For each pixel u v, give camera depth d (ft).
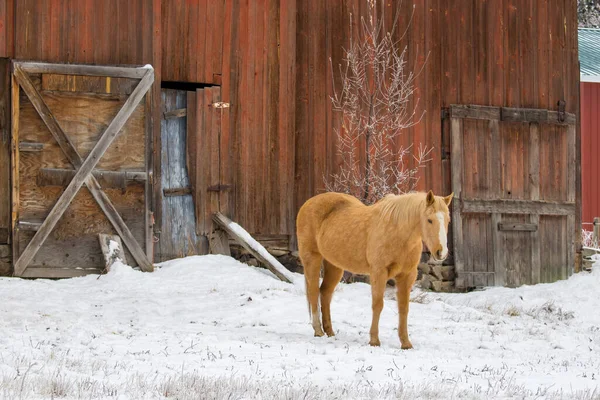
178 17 57.88
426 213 31.37
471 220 65.21
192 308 43.65
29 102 52.95
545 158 68.39
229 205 58.65
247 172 59.16
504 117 66.59
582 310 53.98
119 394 20.49
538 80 68.49
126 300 45.32
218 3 58.90
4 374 22.58
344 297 50.62
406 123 63.57
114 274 51.65
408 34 64.18
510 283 66.23
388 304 48.96
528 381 27.20
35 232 52.60
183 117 58.75
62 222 53.21
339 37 61.98
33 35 54.13
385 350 32.68
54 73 53.36
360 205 36.27
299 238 37.63
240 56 59.36
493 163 66.18
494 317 47.32
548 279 67.82
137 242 54.60
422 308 48.44
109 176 54.24
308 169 60.70
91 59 55.36
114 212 53.93
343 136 61.67
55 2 54.65
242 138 59.11
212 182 58.29
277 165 59.88
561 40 69.51
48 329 34.42
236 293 47.88
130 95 54.65
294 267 60.34
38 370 23.85
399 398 22.31
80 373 23.97
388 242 33.19
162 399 20.30
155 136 56.90
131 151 55.11
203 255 57.21
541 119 67.92
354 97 61.57
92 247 53.72
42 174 52.80
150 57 56.49
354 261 34.99
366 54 62.18
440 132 64.90
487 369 28.94
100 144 53.72
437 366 29.25
